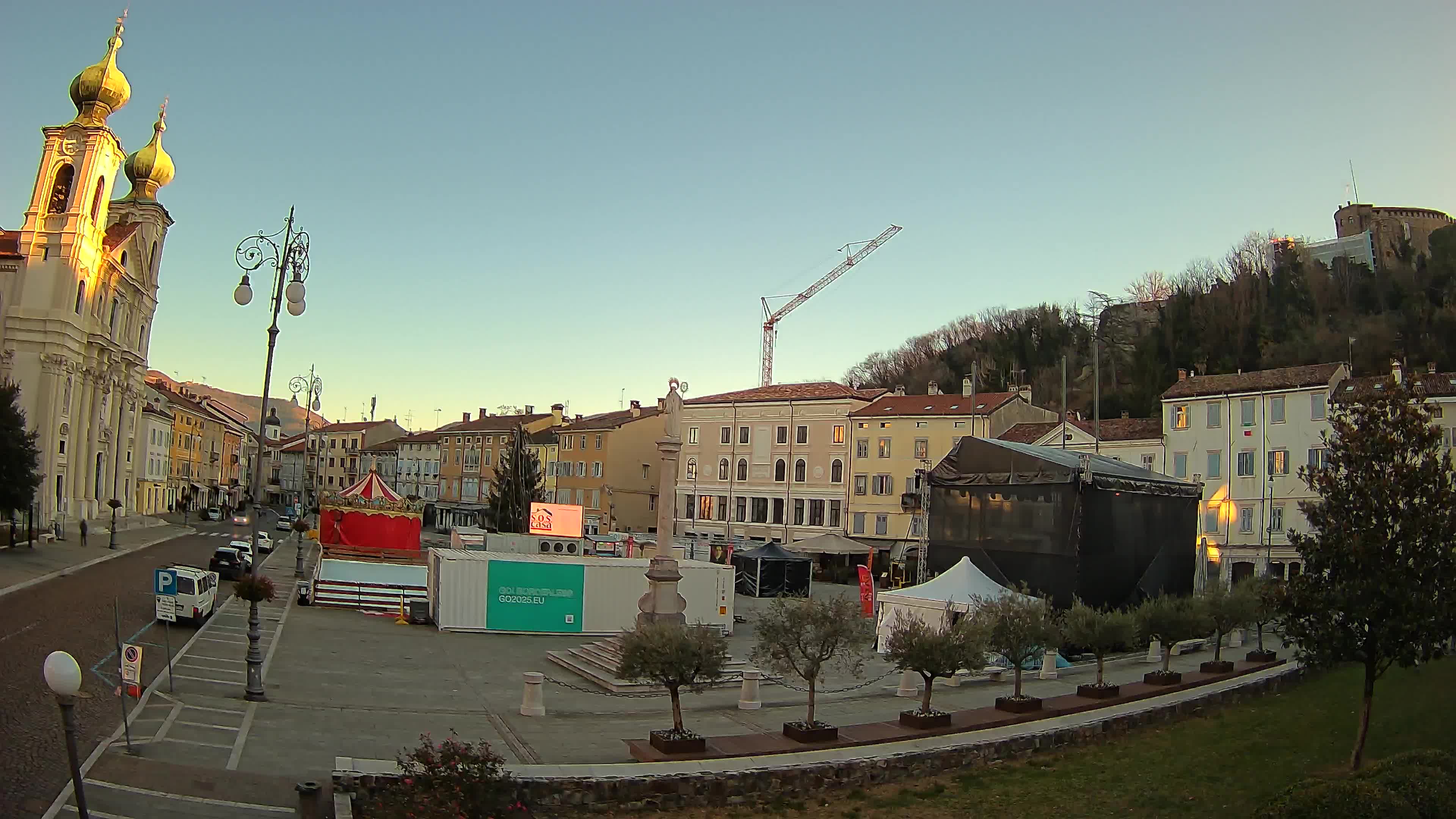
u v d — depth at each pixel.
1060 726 23.53
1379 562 19.30
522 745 21.05
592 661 32.06
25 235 70.06
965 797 18.89
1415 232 128.50
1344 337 89.56
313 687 25.97
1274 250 116.25
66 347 69.62
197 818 14.70
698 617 44.25
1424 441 19.69
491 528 95.31
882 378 152.25
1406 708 25.62
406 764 15.36
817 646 21.98
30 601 35.38
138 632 31.42
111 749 17.70
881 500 81.88
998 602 28.00
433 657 33.41
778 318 155.75
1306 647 20.03
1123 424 72.50
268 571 58.81
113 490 83.31
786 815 17.72
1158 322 111.44
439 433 132.12
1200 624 31.75
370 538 65.94
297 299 26.75
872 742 21.48
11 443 51.88
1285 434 61.41
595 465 102.25
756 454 89.81
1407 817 13.81
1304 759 20.95
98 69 72.50
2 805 14.11
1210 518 64.44
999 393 84.94
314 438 168.62
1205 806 17.83
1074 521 41.22
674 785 18.02
